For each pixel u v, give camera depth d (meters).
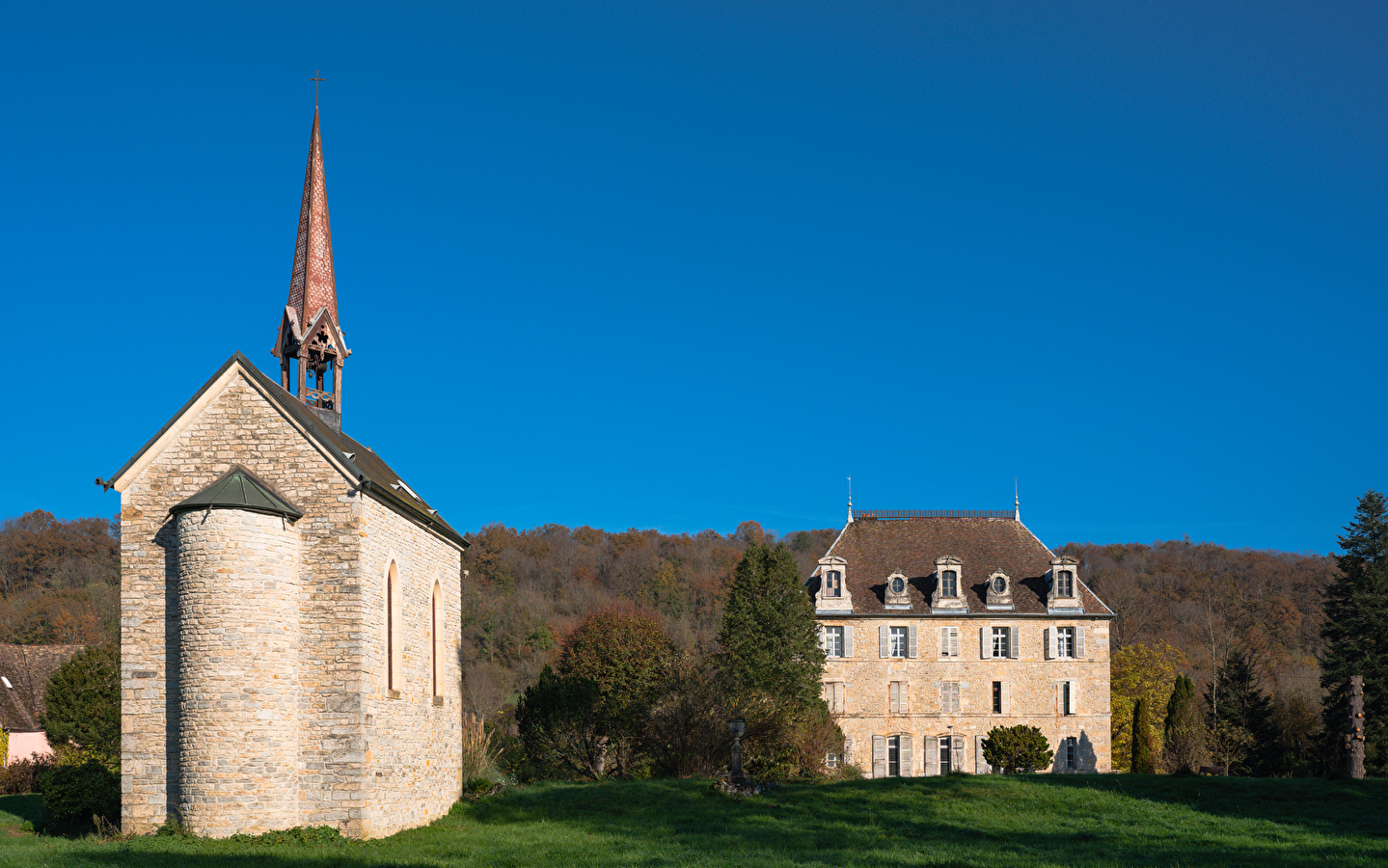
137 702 22.59
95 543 93.12
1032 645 57.44
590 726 40.19
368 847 21.03
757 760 37.94
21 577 88.62
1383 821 25.80
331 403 28.22
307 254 28.05
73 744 43.84
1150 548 109.81
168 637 22.81
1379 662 55.34
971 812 27.48
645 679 44.78
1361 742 31.47
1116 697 62.47
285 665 22.05
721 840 23.44
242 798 21.16
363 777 21.97
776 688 46.94
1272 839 23.58
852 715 56.94
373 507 23.50
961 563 58.56
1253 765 57.25
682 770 37.31
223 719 21.17
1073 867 20.06
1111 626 77.31
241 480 22.34
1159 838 23.78
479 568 102.69
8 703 52.34
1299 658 83.69
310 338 27.41
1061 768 56.34
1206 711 61.91
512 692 76.94
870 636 57.59
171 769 22.34
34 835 23.05
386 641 24.03
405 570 25.62
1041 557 60.56
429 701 26.98
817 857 21.20
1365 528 59.25
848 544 61.34
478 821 26.64
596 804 28.38
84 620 75.25
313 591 22.52
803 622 50.12
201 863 18.64
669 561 110.81
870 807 28.11
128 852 19.73
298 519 22.72
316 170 28.64
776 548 51.72
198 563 21.66
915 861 20.73
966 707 56.91
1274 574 98.31
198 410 23.45
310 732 22.09
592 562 110.62
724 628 50.62
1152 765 51.25
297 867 18.53
